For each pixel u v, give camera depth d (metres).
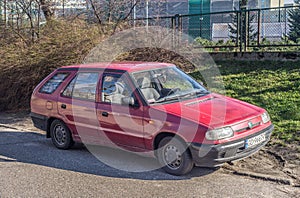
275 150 7.10
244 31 13.26
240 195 5.39
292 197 5.31
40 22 15.25
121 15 15.46
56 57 11.98
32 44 13.56
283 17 14.17
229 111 6.33
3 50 13.44
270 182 5.86
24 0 15.18
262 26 14.30
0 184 6.03
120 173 6.39
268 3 28.19
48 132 8.17
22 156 7.49
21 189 5.81
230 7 26.09
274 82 10.91
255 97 10.10
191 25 15.38
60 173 6.46
